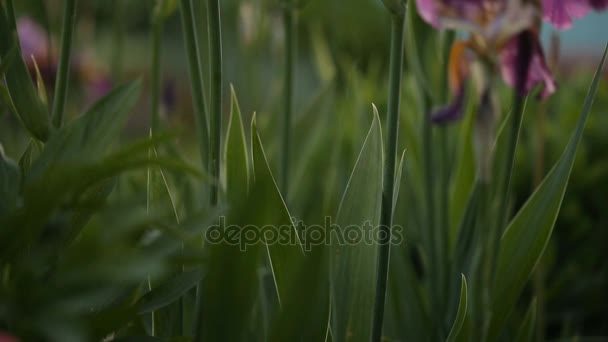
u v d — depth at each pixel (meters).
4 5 1.54
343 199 1.59
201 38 2.15
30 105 1.53
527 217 1.65
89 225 1.41
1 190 1.45
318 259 1.44
